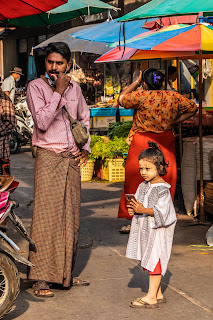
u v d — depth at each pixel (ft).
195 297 14.74
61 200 14.84
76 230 15.48
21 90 60.59
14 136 47.91
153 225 13.70
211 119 26.02
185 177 24.43
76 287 15.56
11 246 13.15
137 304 13.94
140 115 20.18
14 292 12.85
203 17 21.62
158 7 18.22
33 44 68.13
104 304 14.23
